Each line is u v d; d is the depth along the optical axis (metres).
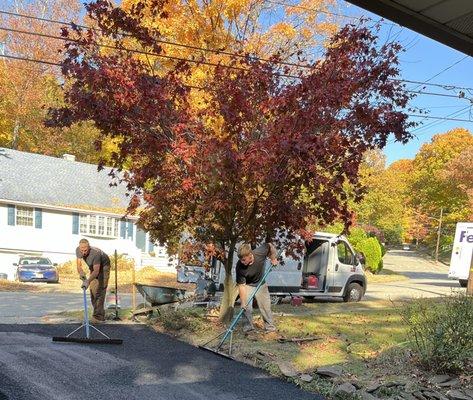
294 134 7.09
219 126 8.45
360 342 7.61
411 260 50.09
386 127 7.60
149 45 8.88
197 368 6.36
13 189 27.45
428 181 54.75
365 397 5.16
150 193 8.34
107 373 6.00
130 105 7.56
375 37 7.75
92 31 8.61
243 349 7.11
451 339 5.93
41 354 6.67
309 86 7.32
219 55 13.29
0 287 17.81
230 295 8.87
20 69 33.66
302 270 13.77
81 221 28.86
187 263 9.08
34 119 34.41
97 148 8.53
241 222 8.51
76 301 13.95
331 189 7.89
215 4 13.62
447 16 5.60
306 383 5.75
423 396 5.20
